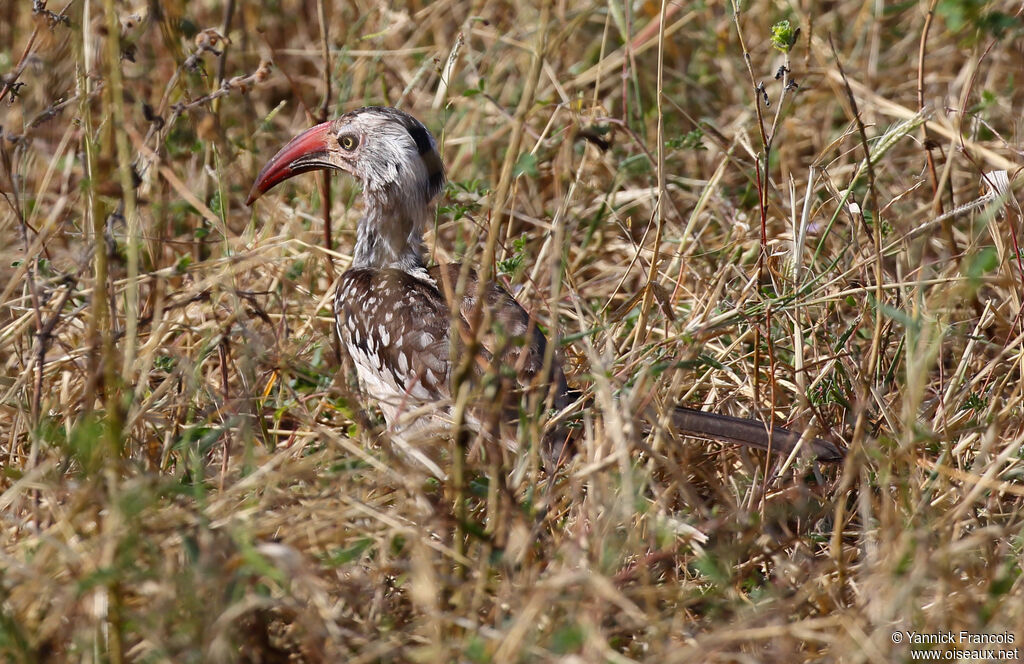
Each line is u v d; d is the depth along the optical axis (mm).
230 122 13906
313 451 10008
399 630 7500
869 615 7395
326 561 7707
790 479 9578
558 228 9312
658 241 9766
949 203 11352
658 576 8352
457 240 12781
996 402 9625
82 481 8031
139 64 13828
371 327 10461
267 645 7141
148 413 9125
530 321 8766
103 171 7898
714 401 10547
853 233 10500
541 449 9094
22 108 12797
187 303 9195
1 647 6609
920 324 8695
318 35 16250
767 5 15781
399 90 15531
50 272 10227
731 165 14266
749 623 7324
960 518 8453
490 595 7746
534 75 7551
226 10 13086
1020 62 14172
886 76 15289
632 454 8992
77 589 6438
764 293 11312
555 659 6719
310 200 13836
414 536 7484
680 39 16266
